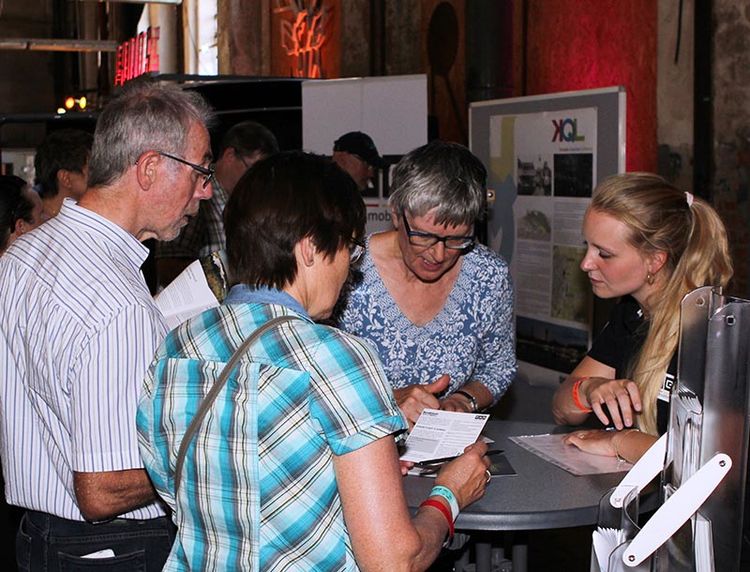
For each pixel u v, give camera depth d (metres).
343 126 5.12
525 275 4.68
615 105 4.04
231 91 5.69
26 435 1.82
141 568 1.84
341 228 1.46
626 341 2.49
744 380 1.34
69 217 1.79
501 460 2.21
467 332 2.56
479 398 2.59
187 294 2.15
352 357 1.37
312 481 1.35
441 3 7.95
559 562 3.99
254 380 1.36
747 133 4.93
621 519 1.52
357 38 9.31
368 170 4.91
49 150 3.79
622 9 5.71
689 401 1.42
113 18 16.03
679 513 1.35
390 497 1.35
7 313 1.79
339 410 1.34
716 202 5.08
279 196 1.43
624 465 2.17
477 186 2.31
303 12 10.29
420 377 2.55
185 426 1.43
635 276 2.27
